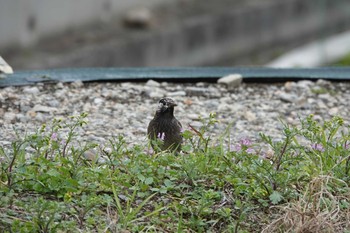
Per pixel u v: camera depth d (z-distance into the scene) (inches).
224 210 359.6
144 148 413.7
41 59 891.4
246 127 508.1
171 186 373.4
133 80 573.9
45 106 516.7
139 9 1072.2
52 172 362.0
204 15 1095.6
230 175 381.4
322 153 400.5
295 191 376.2
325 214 352.5
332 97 570.3
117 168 386.3
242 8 1132.5
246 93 569.6
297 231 347.9
